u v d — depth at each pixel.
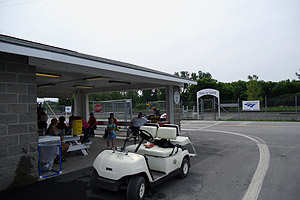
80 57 5.59
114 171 3.86
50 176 5.49
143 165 4.00
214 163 6.53
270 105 39.94
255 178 5.14
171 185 4.80
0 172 4.54
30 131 5.07
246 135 12.09
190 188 4.62
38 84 11.72
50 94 14.17
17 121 4.85
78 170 6.01
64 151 6.71
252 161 6.65
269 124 17.42
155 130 5.58
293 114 24.77
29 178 4.99
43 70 7.30
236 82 59.31
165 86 11.64
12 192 4.49
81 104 14.89
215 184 4.83
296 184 4.71
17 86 4.89
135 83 12.12
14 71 4.85
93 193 4.41
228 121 21.75
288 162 6.44
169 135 5.33
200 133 13.48
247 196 4.16
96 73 7.33
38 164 5.41
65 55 5.22
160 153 4.68
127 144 9.89
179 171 5.05
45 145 5.52
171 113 11.44
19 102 4.91
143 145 5.34
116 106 17.64
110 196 4.27
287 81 52.81
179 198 4.14
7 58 4.74
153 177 4.29
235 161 6.70
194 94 47.03
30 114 5.09
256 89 38.97
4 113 4.64
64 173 5.75
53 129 6.46
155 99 58.94
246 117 24.47
